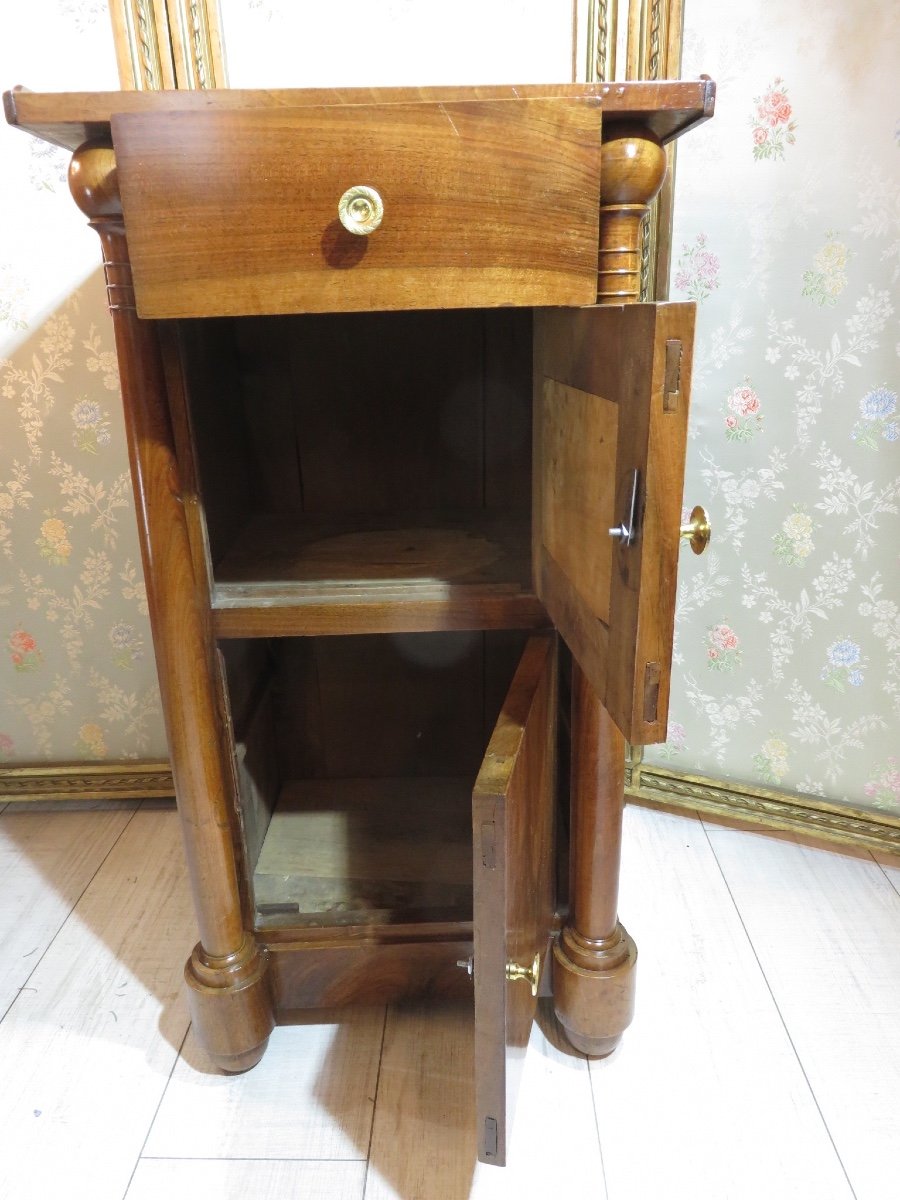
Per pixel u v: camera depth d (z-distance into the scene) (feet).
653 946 3.51
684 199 3.50
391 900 3.20
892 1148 2.72
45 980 3.42
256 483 3.55
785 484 3.72
